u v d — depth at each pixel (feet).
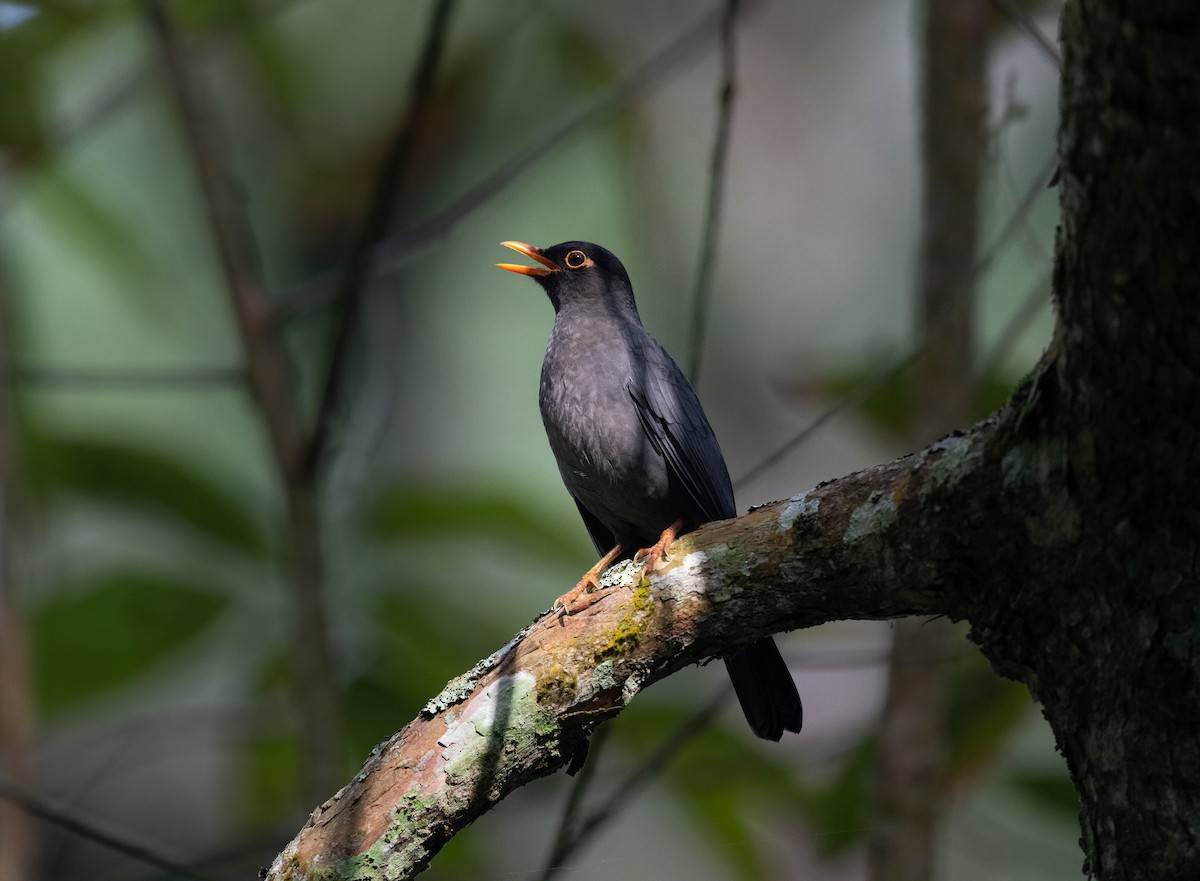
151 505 38.11
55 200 42.55
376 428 40.29
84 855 43.70
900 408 35.83
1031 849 37.68
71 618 37.11
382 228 31.30
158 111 44.83
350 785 19.81
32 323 41.70
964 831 38.11
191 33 42.45
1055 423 15.75
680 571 19.10
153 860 25.81
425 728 19.66
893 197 57.36
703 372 53.98
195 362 42.98
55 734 39.58
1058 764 35.76
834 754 37.09
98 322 42.60
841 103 58.54
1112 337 14.58
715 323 53.98
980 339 38.01
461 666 38.17
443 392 47.42
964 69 34.04
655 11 50.52
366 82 46.98
